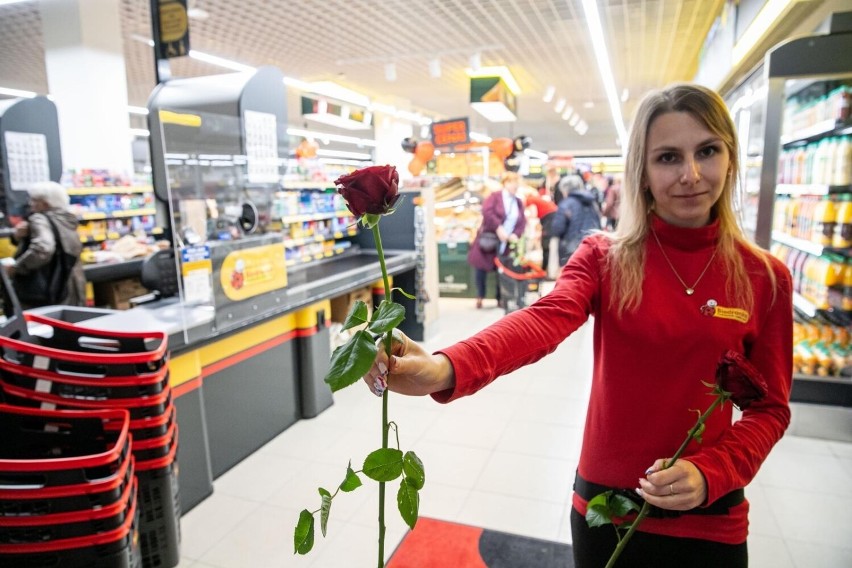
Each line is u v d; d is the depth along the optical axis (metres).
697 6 6.18
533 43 7.98
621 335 1.13
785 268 1.12
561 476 3.01
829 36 3.12
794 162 3.70
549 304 1.07
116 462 1.71
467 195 8.74
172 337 2.59
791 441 3.38
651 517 1.12
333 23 6.68
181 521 2.64
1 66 9.02
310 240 5.53
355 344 0.64
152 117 2.96
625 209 1.17
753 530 2.52
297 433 3.62
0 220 5.54
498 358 0.92
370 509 2.73
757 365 1.12
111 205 6.33
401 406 4.04
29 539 1.57
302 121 14.03
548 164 12.82
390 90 12.16
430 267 5.86
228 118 3.31
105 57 6.14
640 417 1.12
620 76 10.60
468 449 3.35
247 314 3.18
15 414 1.80
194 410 2.75
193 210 3.09
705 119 1.03
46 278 4.44
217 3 5.86
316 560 2.36
